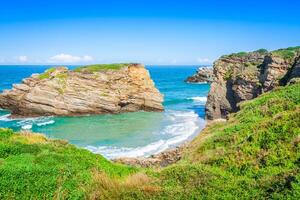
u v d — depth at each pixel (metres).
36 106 78.75
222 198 13.32
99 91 83.50
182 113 85.88
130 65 90.44
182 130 63.12
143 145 51.44
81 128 66.25
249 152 19.11
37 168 16.94
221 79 77.19
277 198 12.04
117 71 87.38
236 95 71.88
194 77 193.62
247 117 29.22
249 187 13.93
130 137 57.53
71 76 82.12
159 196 14.10
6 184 15.20
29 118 77.31
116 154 46.12
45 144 23.73
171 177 16.70
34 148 21.64
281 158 16.78
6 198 14.41
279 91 36.00
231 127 27.89
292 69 60.47
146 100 88.94
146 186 15.18
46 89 79.19
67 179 16.09
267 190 13.14
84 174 16.77
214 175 16.53
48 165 18.31
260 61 75.88
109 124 70.56
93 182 15.70
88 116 80.88
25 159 18.97
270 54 68.25
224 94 75.38
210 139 26.47
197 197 13.65
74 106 80.88
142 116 81.06
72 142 54.09
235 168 17.88
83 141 54.81
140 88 89.75
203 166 18.36
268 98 34.34
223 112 74.88
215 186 14.75
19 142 22.88
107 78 85.31
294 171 13.62
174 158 34.75
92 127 67.31
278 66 64.75
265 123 22.69
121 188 15.30
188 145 34.97
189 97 121.56
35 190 15.10
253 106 33.69
